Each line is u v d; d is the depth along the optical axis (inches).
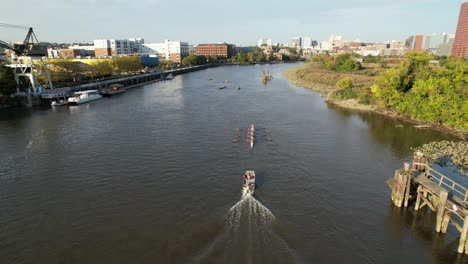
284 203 1593.3
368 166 2075.5
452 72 3361.2
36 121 3302.2
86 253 1238.3
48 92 4498.0
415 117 3284.9
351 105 4028.1
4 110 3924.7
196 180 1845.5
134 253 1231.5
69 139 2642.7
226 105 4126.5
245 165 2066.9
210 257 1197.7
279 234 1337.4
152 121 3248.0
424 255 1240.2
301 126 3051.2
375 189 1760.6
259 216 1470.2
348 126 3075.8
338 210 1541.6
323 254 1229.7
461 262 1205.7
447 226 1369.3
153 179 1861.5
